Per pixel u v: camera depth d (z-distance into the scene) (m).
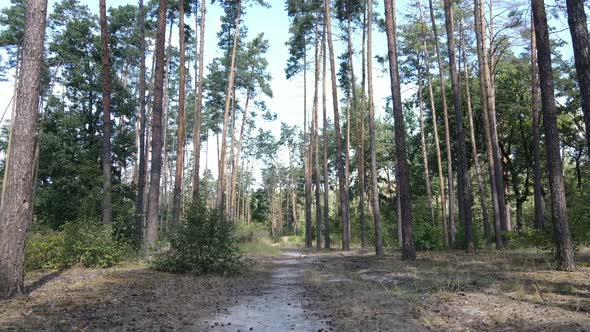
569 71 27.41
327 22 26.92
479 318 6.85
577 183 36.44
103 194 17.55
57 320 6.61
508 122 32.69
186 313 7.79
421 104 29.59
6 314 6.84
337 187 57.28
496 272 11.59
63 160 25.69
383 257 18.73
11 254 8.41
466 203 18.34
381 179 51.81
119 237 19.50
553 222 11.55
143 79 24.56
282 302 9.25
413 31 27.48
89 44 28.55
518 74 29.59
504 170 37.53
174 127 50.88
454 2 24.88
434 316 7.18
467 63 27.78
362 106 29.97
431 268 13.15
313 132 36.81
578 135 32.53
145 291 9.79
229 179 59.75
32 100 8.73
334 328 6.75
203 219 14.09
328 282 12.11
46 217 25.83
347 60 32.78
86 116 28.48
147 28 29.84
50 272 12.77
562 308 7.09
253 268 16.61
